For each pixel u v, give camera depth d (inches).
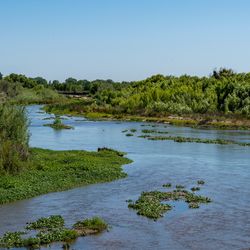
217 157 2041.1
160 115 4434.1
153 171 1691.7
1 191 1255.5
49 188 1341.0
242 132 3265.3
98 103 5536.4
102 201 1241.4
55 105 5748.0
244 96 4419.3
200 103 4554.6
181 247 906.1
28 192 1278.3
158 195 1295.5
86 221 1020.5
